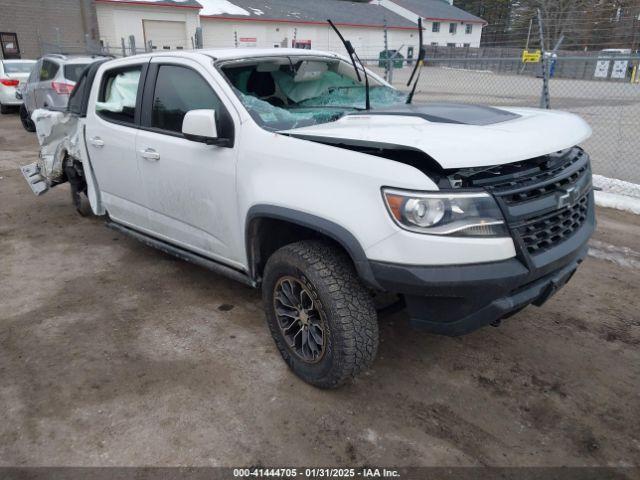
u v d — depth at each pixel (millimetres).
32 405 2889
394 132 2609
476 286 2352
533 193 2555
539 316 3836
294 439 2641
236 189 3150
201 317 3834
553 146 2605
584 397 2959
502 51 16656
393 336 3561
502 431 2701
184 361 3287
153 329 3670
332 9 42562
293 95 4215
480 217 2346
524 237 2490
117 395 2969
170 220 3914
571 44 10641
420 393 2988
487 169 2453
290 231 3186
